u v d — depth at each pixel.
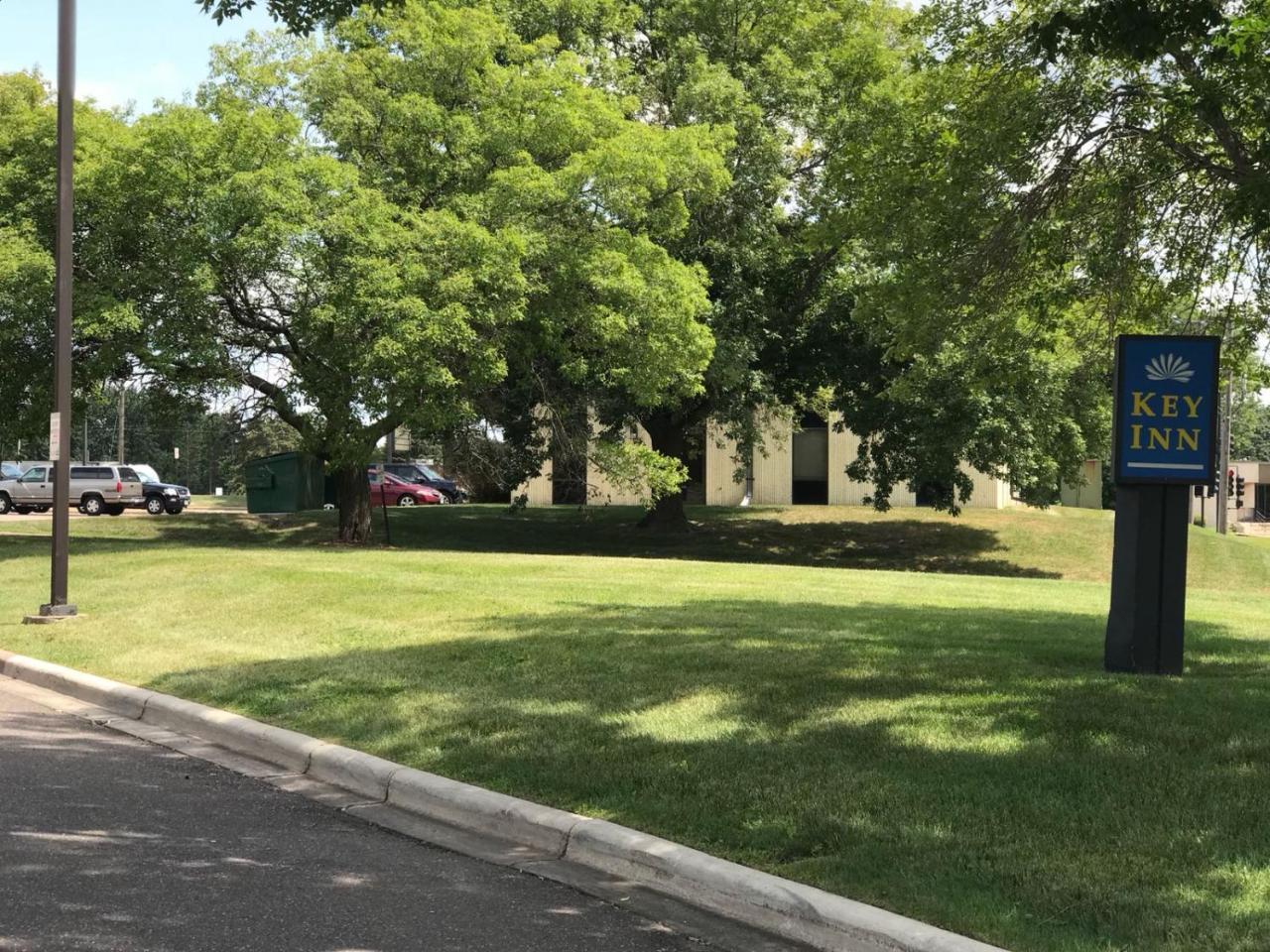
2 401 22.05
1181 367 8.59
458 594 13.41
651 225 23.97
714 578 16.88
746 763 6.32
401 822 6.07
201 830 5.85
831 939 4.38
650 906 4.85
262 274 20.28
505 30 22.84
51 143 20.31
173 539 30.98
